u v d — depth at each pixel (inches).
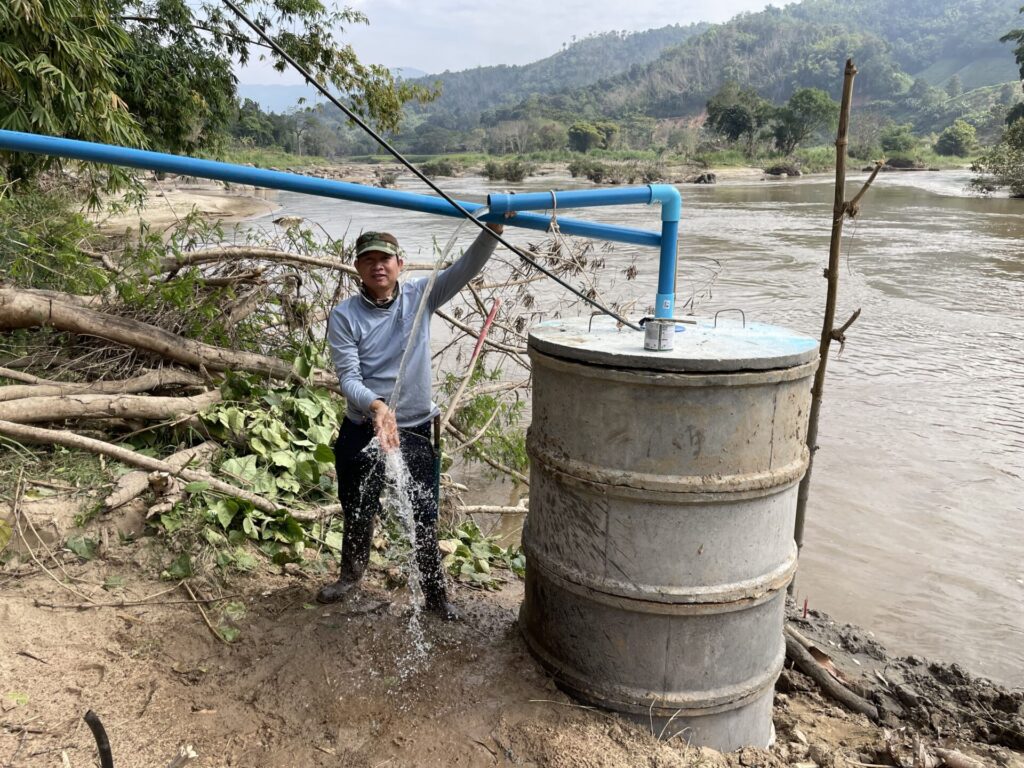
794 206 1403.8
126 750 104.3
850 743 128.3
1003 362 401.4
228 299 217.6
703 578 109.9
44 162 339.0
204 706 115.0
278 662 125.5
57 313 179.9
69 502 146.5
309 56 557.9
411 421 133.6
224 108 581.3
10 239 212.1
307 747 108.9
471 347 378.3
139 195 391.5
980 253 779.4
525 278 266.7
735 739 118.0
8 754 100.5
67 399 164.6
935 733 134.2
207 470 167.8
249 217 938.1
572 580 115.6
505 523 235.9
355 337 132.0
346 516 140.0
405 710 116.7
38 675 115.0
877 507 243.1
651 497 106.7
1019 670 164.9
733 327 128.6
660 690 114.0
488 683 123.6
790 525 117.6
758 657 117.2
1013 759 126.3
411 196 120.0
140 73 498.0
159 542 146.1
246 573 148.2
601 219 967.0
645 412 105.4
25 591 131.8
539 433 119.8
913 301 551.2
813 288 591.2
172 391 192.5
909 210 1294.3
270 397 191.0
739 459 106.9
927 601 192.5
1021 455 282.8
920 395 350.6
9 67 285.0
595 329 126.0
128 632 127.3
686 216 1175.0
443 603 142.7
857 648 164.6
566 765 107.2
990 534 226.2
